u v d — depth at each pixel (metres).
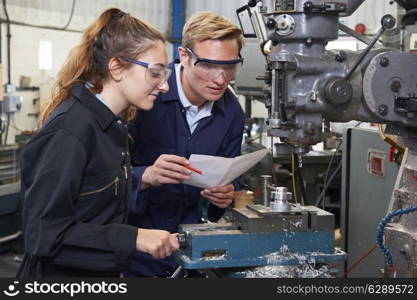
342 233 2.71
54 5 4.88
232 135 1.95
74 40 5.10
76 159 1.21
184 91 1.81
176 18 5.84
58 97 1.33
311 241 1.42
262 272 1.37
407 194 1.43
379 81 1.34
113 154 1.33
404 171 1.46
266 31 1.40
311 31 1.33
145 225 1.87
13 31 4.62
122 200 1.39
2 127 4.56
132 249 1.26
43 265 1.33
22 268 1.37
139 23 1.30
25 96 4.77
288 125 1.36
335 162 3.32
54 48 4.95
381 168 2.35
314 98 1.33
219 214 1.92
